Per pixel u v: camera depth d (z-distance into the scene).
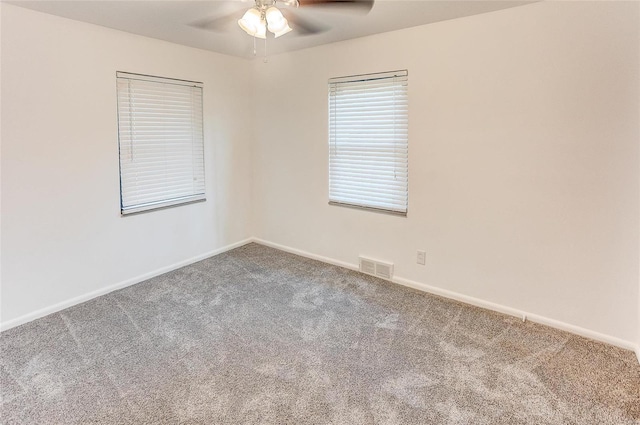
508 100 2.59
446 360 2.22
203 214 3.99
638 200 2.22
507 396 1.91
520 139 2.58
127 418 1.77
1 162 2.52
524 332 2.54
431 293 3.16
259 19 2.03
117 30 3.05
